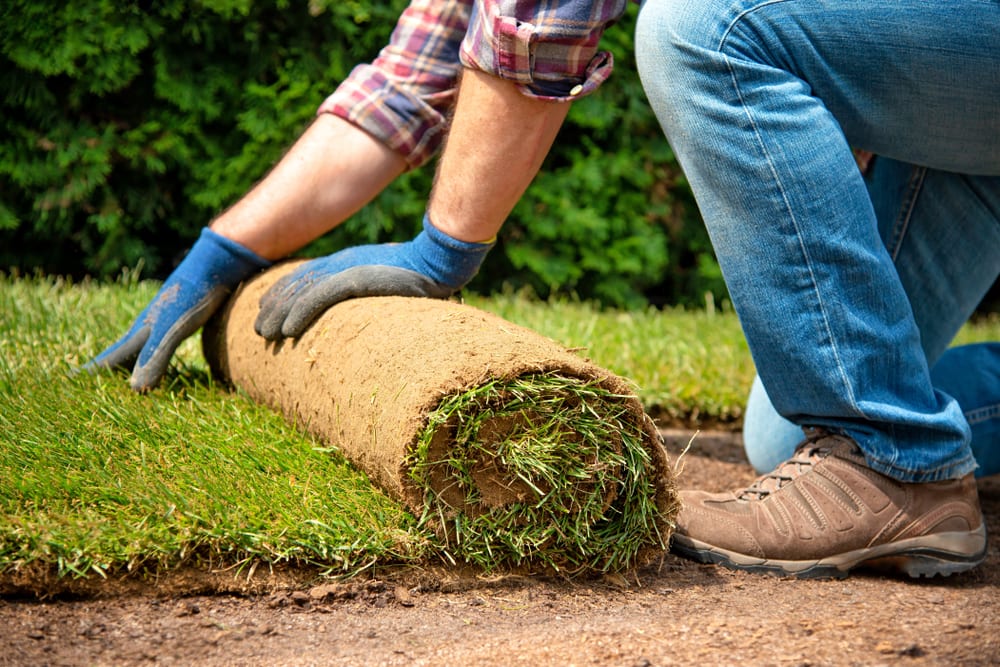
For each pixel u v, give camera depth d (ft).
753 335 5.71
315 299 6.81
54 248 17.22
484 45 5.73
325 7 16.05
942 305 7.03
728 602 5.48
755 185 5.45
